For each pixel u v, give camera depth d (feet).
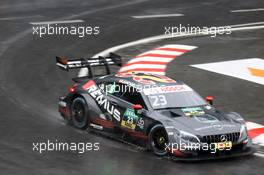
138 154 124.67
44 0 311.27
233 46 237.66
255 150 128.47
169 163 119.75
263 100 171.94
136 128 128.36
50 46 225.76
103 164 117.91
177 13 293.64
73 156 122.31
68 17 274.36
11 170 112.47
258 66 208.95
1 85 176.96
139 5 310.45
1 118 147.74
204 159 120.88
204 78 192.44
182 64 208.64
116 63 160.97
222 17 290.35
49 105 161.27
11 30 246.88
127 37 245.45
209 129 122.21
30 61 204.64
